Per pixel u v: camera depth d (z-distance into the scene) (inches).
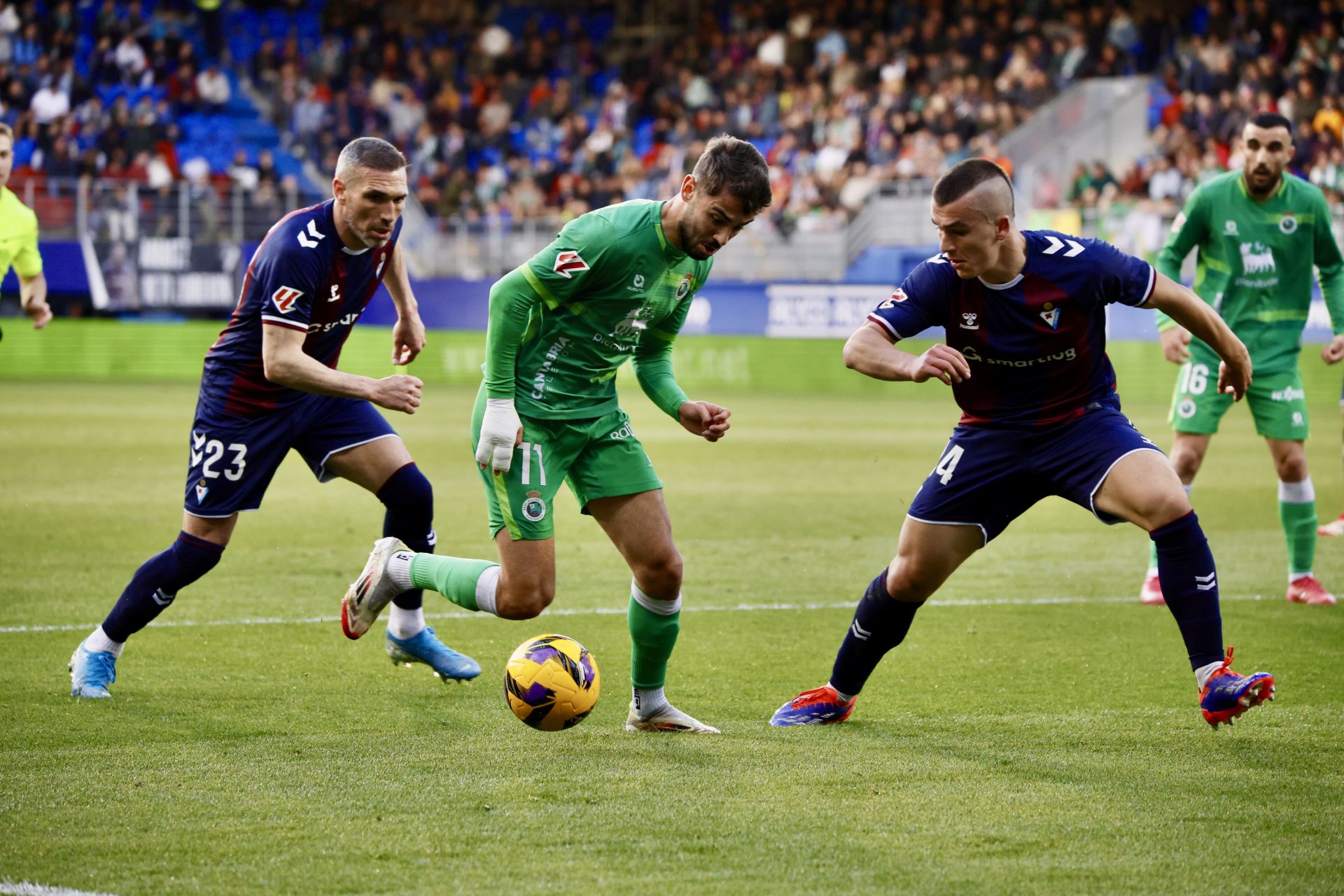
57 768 464.8
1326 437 1871.3
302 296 546.9
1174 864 377.1
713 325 2805.1
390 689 590.2
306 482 1389.0
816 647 692.7
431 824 407.2
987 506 518.3
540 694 504.7
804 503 1255.5
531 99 3400.6
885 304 506.6
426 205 3083.2
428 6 3587.6
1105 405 520.7
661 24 3631.9
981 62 3149.6
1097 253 499.2
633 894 354.6
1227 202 824.3
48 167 2844.5
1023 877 367.2
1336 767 471.5
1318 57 2886.3
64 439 1628.9
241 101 3280.0
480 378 2792.8
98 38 3169.3
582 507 527.8
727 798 433.1
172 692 581.0
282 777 454.6
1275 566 939.3
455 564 538.0
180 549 578.9
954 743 504.7
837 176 2977.4
